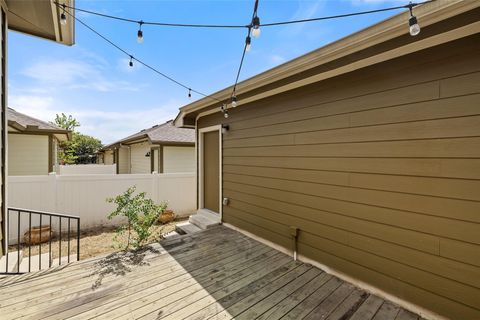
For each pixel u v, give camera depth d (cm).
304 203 294
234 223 419
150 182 592
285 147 320
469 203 173
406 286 205
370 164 229
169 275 255
